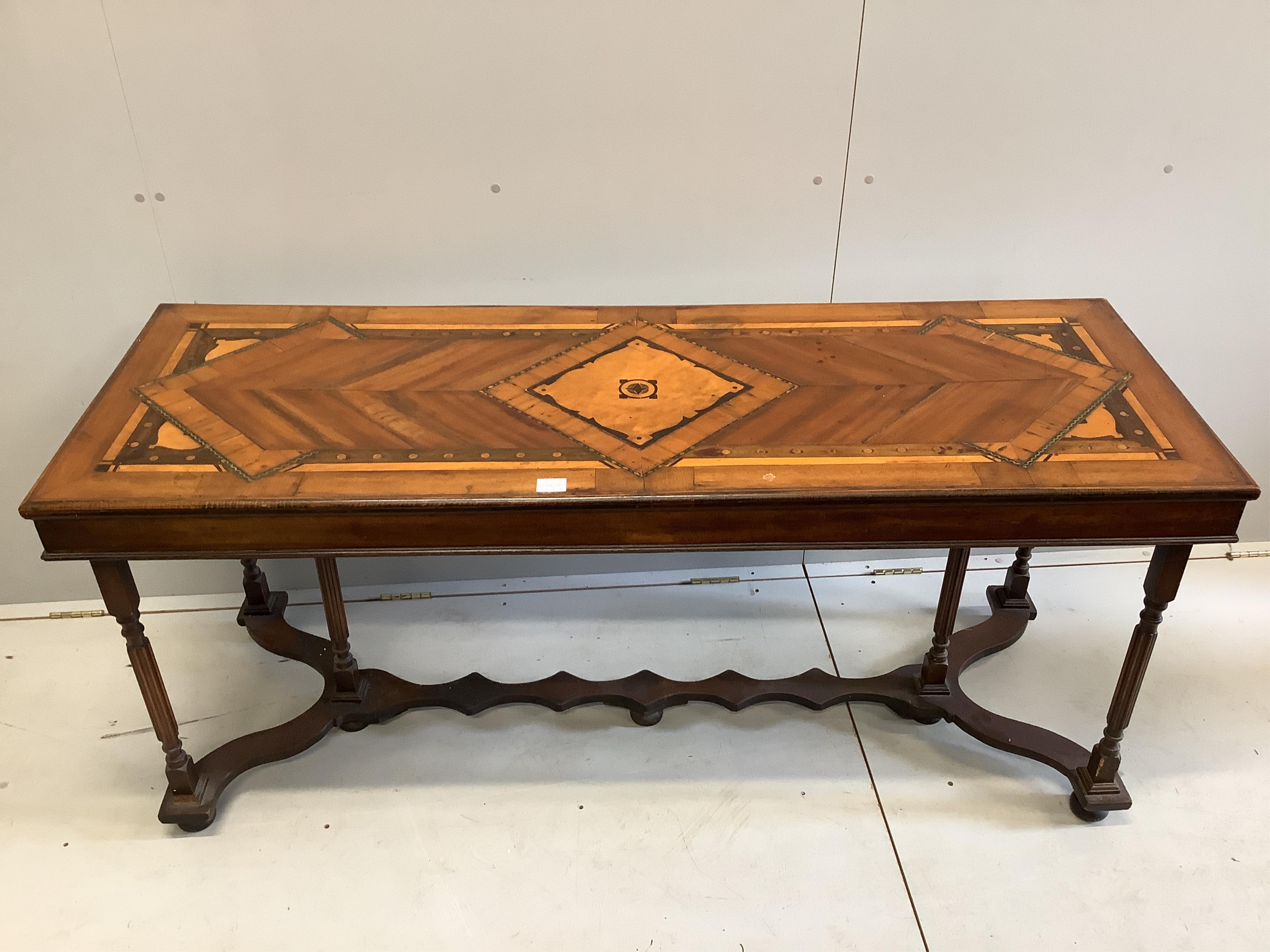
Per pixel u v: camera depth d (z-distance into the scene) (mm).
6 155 2000
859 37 2039
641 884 1896
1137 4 2041
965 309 2086
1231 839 1979
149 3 1880
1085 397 1803
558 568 2668
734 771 2129
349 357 1925
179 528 1595
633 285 2314
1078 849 1962
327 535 1617
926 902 1864
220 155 2057
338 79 1998
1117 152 2215
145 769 2117
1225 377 2537
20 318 2186
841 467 1633
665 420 1750
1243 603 2559
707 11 1990
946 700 2195
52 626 2486
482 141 2096
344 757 2156
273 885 1895
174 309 2062
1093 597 2592
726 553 2689
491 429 1727
